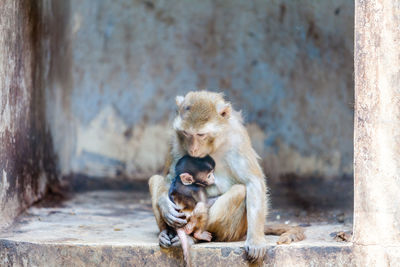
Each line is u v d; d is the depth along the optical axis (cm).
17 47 966
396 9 773
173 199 787
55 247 776
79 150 1577
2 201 896
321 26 1529
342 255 770
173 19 1697
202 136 791
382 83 772
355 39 780
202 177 790
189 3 1695
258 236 771
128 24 1678
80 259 773
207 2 1695
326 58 1532
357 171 777
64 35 1414
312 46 1563
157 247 771
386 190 768
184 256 743
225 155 820
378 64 772
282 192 1441
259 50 1669
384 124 771
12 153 948
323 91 1555
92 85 1631
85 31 1614
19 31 977
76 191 1370
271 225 898
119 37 1672
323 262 768
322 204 1273
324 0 1508
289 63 1628
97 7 1645
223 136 811
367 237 769
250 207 788
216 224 790
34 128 1105
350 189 1416
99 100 1639
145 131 1662
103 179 1552
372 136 771
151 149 1656
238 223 805
